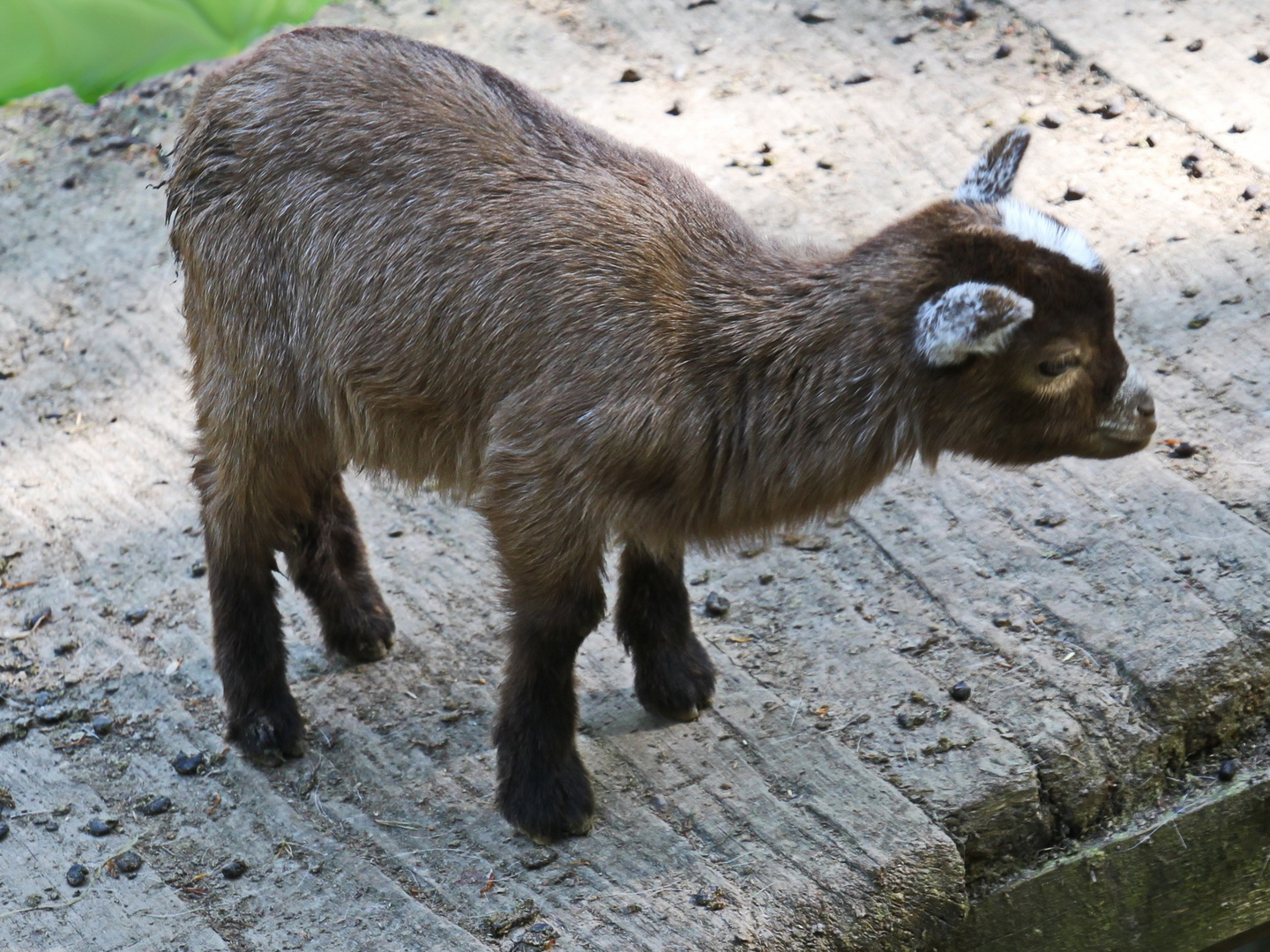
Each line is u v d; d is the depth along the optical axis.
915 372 5.50
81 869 5.90
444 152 5.80
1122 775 6.28
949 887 5.79
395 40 6.21
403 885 5.79
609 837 5.91
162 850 6.01
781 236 9.00
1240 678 6.50
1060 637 6.66
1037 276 5.42
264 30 11.23
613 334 5.48
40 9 11.05
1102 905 6.29
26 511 7.79
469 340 5.66
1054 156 9.45
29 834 6.09
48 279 9.32
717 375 5.57
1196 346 7.99
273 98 6.01
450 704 6.64
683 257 5.70
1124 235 8.76
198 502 7.31
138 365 8.70
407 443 6.04
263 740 6.31
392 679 6.80
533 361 5.55
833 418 5.58
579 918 5.58
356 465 6.34
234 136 6.02
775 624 6.91
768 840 5.84
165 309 9.05
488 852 5.91
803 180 9.52
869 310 5.52
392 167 5.81
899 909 5.70
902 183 9.40
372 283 5.79
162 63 11.05
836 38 10.80
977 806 5.96
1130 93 9.89
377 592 6.91
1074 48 10.33
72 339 8.88
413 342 5.76
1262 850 6.56
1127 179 9.18
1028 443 5.73
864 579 7.08
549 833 5.87
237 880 5.86
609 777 6.19
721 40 10.89
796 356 5.55
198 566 7.44
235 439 6.22
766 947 5.49
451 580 7.31
